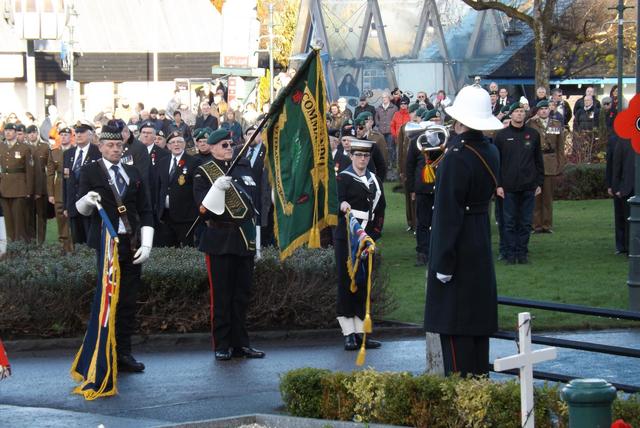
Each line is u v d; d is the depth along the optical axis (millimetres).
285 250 13109
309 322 16609
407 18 43469
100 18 63188
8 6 61031
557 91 36500
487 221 11086
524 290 18844
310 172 13023
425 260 21953
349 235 14852
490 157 10961
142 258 13742
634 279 17125
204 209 14539
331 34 44000
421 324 16672
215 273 14719
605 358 14398
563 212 30062
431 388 10234
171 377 13797
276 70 69125
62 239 25031
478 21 43312
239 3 50500
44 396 12859
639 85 17203
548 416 9695
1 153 25781
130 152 20594
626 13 41406
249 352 14984
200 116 38469
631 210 17125
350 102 43750
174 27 64625
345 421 10586
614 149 22312
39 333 15836
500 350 15102
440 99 38062
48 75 61344
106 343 12797
